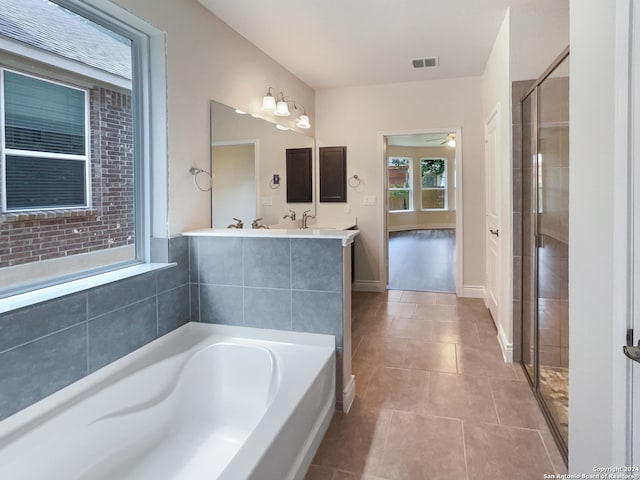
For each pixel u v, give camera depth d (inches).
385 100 190.5
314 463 74.1
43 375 63.0
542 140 97.7
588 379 51.8
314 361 83.1
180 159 97.9
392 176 447.5
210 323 98.8
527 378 106.3
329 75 174.4
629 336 40.3
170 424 78.8
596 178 48.7
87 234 79.7
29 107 68.0
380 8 112.6
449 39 135.5
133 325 81.5
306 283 91.4
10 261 65.3
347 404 91.7
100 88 82.0
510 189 115.0
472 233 185.3
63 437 61.0
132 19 84.2
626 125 40.2
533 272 102.9
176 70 96.0
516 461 74.0
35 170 69.1
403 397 97.6
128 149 89.4
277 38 131.4
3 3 63.6
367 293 197.3
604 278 46.6
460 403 94.5
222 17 115.0
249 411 85.7
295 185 176.2
